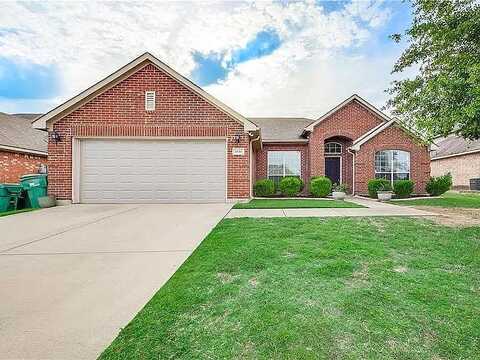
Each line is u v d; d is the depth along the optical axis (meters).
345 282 3.42
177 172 11.34
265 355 2.11
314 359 2.06
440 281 3.45
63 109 11.01
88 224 7.03
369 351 2.15
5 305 2.92
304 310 2.75
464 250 4.69
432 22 7.89
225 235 5.63
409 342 2.26
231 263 4.02
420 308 2.78
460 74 6.80
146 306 2.85
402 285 3.32
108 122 11.19
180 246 5.07
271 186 16.56
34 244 5.22
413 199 14.31
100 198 11.27
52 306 2.89
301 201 12.53
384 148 16.48
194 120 11.25
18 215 8.41
